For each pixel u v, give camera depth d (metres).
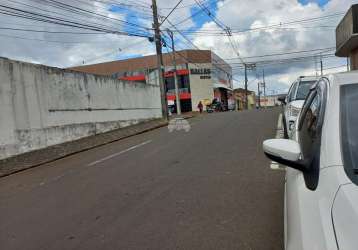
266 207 5.84
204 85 52.81
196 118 25.83
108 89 20.83
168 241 4.86
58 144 15.88
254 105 100.69
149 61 54.22
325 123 2.79
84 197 7.29
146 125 22.42
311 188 2.48
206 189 7.05
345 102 2.86
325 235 2.01
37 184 9.09
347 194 2.14
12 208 7.11
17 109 13.80
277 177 7.53
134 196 7.00
